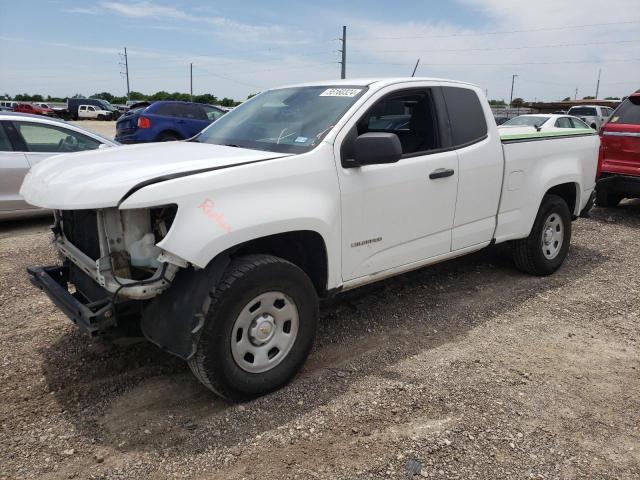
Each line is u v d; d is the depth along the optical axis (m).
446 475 2.61
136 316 3.19
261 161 3.18
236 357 3.07
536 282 5.41
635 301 4.95
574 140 5.69
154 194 2.71
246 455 2.75
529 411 3.16
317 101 3.98
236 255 3.32
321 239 3.44
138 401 3.23
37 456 2.73
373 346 3.97
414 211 4.04
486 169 4.58
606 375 3.60
